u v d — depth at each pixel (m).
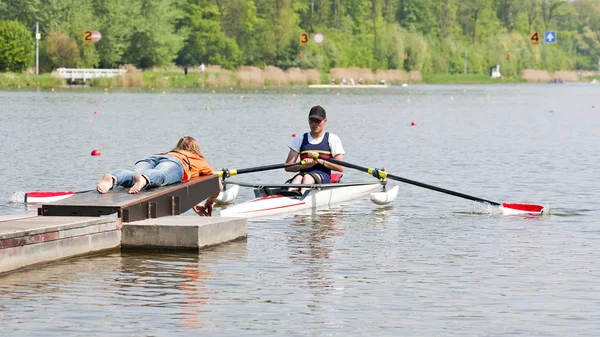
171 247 24.97
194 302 19.31
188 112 97.62
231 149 55.56
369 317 18.23
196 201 28.83
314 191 33.56
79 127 72.44
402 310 18.75
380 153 54.19
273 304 19.19
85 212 25.14
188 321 17.86
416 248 25.56
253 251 24.97
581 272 22.39
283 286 20.78
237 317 18.17
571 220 30.66
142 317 18.12
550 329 17.44
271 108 109.06
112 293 20.00
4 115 85.94
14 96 131.88
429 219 31.08
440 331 17.30
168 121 82.00
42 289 20.28
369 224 29.98
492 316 18.33
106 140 60.75
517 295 20.02
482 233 28.12
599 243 26.33
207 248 25.23
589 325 17.69
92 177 40.94
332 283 21.11
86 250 24.08
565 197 36.16
